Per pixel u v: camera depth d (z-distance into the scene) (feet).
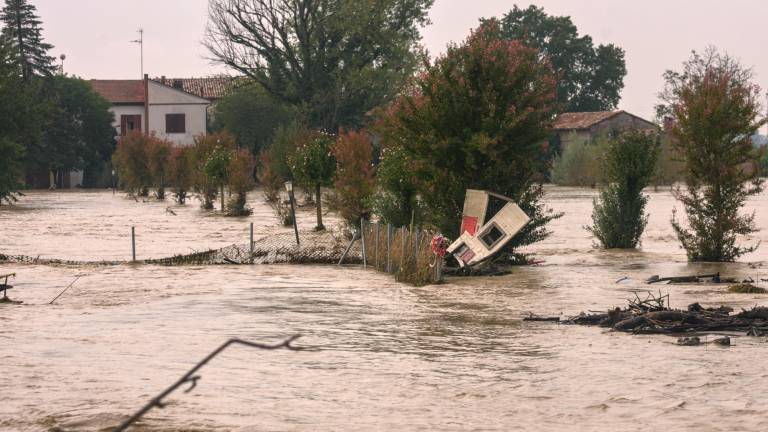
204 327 82.69
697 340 72.08
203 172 300.81
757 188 143.02
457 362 66.13
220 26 449.06
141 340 76.07
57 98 526.57
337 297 103.91
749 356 66.49
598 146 508.94
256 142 515.50
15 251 166.20
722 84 145.28
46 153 520.01
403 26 465.47
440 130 140.87
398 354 69.41
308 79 454.81
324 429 48.11
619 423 48.60
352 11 434.30
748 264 137.80
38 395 56.49
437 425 48.73
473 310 92.94
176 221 248.52
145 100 552.82
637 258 148.66
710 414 50.01
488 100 138.92
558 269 133.39
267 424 49.24
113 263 143.02
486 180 139.13
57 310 94.84
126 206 332.39
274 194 287.48
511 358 67.36
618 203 165.78
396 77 449.48
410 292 108.58
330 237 182.80
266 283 118.01
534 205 143.95
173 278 123.54
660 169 450.30
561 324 83.46
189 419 50.37
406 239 130.82
